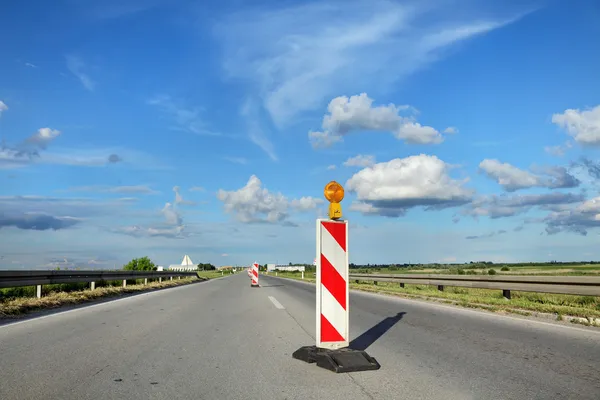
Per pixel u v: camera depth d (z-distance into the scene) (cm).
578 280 1217
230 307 1332
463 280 1845
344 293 606
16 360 583
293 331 859
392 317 1105
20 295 1466
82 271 1700
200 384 485
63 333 802
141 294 1880
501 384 490
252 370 548
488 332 855
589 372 543
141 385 479
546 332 852
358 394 452
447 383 493
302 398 439
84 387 466
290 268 10944
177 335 800
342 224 614
